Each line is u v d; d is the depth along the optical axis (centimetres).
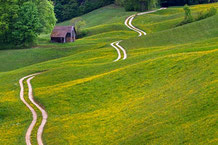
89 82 5569
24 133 4069
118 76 5541
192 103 3572
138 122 3662
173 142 2964
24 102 5216
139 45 8994
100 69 6538
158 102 4062
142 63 5791
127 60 6788
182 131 3092
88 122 4138
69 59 8344
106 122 4006
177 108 3612
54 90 5522
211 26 9188
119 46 9219
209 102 3431
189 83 4269
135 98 4588
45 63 8319
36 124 4350
